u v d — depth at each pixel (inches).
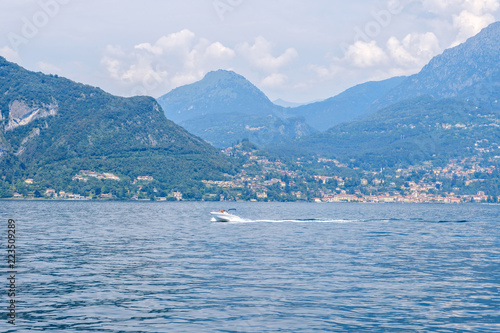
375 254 3154.5
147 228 5064.0
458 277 2373.3
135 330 1557.6
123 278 2283.5
